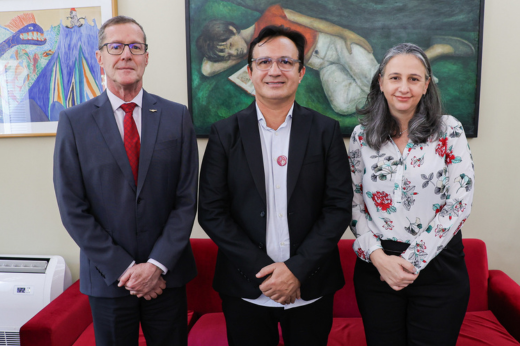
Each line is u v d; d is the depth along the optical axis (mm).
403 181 1430
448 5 2104
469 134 2180
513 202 2252
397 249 1456
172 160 1496
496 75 2170
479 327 1881
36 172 2348
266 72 1397
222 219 1448
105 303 1441
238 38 2170
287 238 1457
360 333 1895
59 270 2232
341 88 2180
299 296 1407
